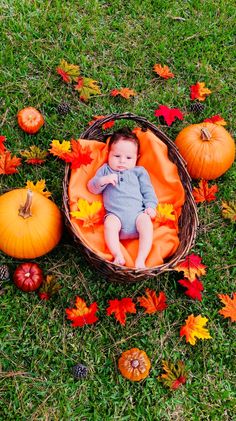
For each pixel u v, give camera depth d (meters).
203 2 2.28
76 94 1.95
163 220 1.67
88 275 1.64
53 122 1.88
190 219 1.64
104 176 1.64
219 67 2.15
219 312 1.63
